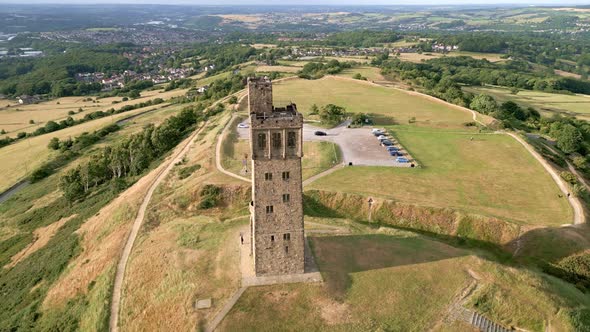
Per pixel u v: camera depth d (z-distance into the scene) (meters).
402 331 62.94
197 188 111.88
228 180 116.00
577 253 87.12
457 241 96.81
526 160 133.00
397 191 111.81
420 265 77.69
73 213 126.38
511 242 93.44
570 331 64.19
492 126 168.38
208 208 108.12
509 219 98.19
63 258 99.69
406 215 103.56
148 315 69.31
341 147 147.50
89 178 147.88
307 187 113.75
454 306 68.00
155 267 79.81
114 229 101.31
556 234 91.31
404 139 156.00
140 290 75.75
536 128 197.25
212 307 66.12
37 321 81.25
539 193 111.25
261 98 67.69
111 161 156.12
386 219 104.06
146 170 146.00
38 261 103.56
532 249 90.38
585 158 154.12
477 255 82.38
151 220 102.19
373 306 67.12
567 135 161.62
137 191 119.12
